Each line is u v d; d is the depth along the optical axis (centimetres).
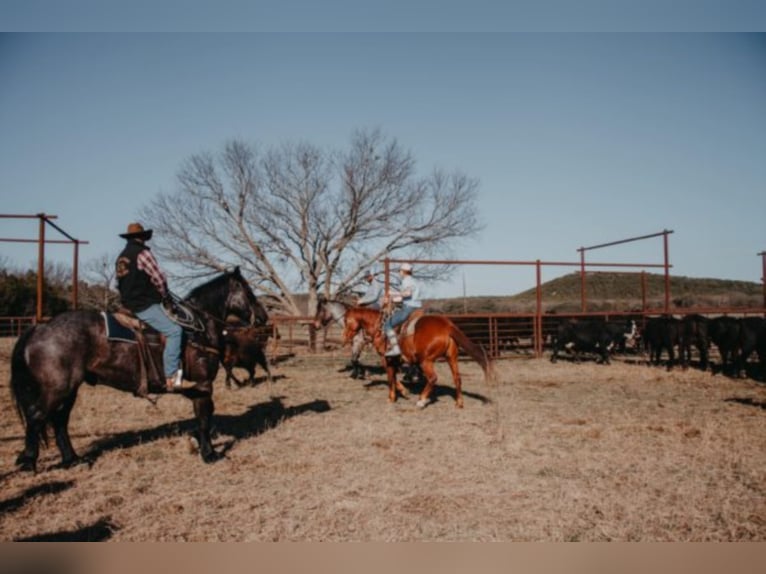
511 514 448
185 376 583
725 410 877
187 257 2573
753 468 566
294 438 690
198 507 462
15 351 507
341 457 605
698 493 492
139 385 556
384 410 879
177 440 677
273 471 557
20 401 509
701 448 636
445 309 2581
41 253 1040
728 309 1744
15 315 3472
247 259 2697
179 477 538
